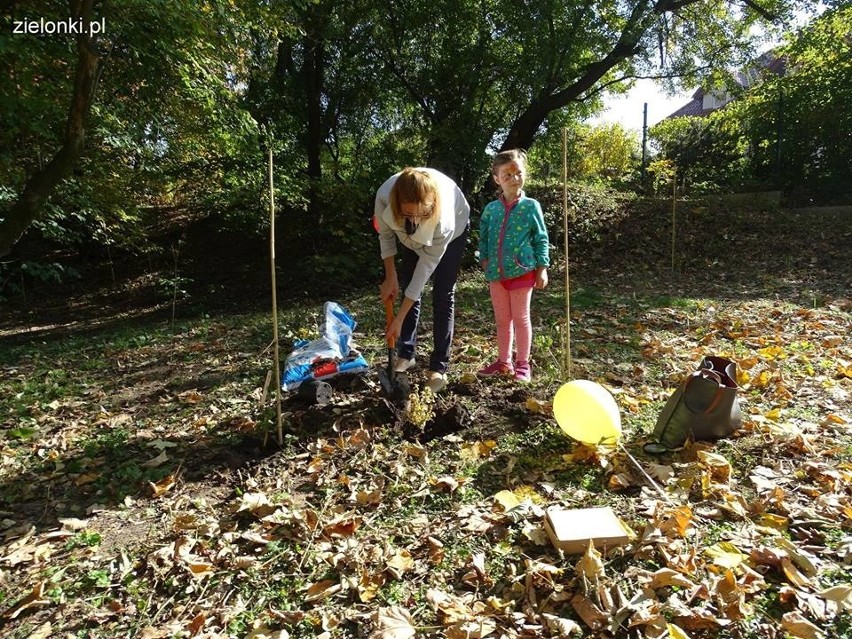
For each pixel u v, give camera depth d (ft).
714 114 54.49
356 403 12.83
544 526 7.91
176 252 37.93
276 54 43.60
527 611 6.55
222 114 29.12
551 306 23.68
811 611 6.12
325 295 34.65
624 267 35.58
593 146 71.31
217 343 21.11
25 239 49.83
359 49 42.09
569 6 36.19
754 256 34.12
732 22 42.50
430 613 6.70
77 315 37.55
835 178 42.63
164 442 11.80
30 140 23.81
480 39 41.11
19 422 14.07
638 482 9.09
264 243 46.83
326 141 47.19
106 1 19.70
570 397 9.95
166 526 8.93
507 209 12.97
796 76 44.80
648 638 5.96
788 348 15.56
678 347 16.29
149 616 7.08
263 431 11.74
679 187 48.88
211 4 23.35
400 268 36.94
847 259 30.94
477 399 12.66
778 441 9.87
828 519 7.70
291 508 9.03
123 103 26.71
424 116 44.39
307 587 7.27
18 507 9.89
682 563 6.95
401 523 8.50
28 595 7.42
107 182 30.09
